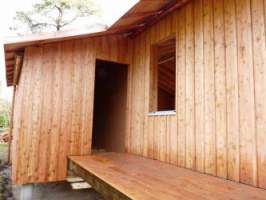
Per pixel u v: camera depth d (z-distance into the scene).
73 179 4.52
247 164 3.02
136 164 4.17
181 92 4.25
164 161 4.49
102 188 3.14
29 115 4.55
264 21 2.96
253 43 3.07
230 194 2.51
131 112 5.77
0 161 8.15
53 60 4.88
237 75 3.25
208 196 2.40
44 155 4.64
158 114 4.79
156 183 2.88
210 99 3.64
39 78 4.70
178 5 4.34
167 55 6.45
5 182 5.71
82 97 5.14
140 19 4.90
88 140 5.16
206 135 3.66
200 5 3.97
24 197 4.52
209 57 3.72
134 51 5.89
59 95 4.89
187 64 4.16
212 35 3.69
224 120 3.39
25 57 4.60
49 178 4.65
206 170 3.59
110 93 7.03
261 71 2.95
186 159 3.98
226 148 3.33
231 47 3.37
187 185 2.83
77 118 5.05
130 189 2.57
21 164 4.42
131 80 5.89
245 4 3.21
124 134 6.02
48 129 4.71
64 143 4.87
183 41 4.29
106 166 3.91
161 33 4.92
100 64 7.59
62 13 14.61
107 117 7.12
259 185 2.85
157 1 4.13
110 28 4.81
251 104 3.04
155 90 5.22
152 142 4.89
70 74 5.05
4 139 13.53
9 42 4.14
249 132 3.04
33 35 4.29
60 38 4.57
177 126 4.26
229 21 3.43
